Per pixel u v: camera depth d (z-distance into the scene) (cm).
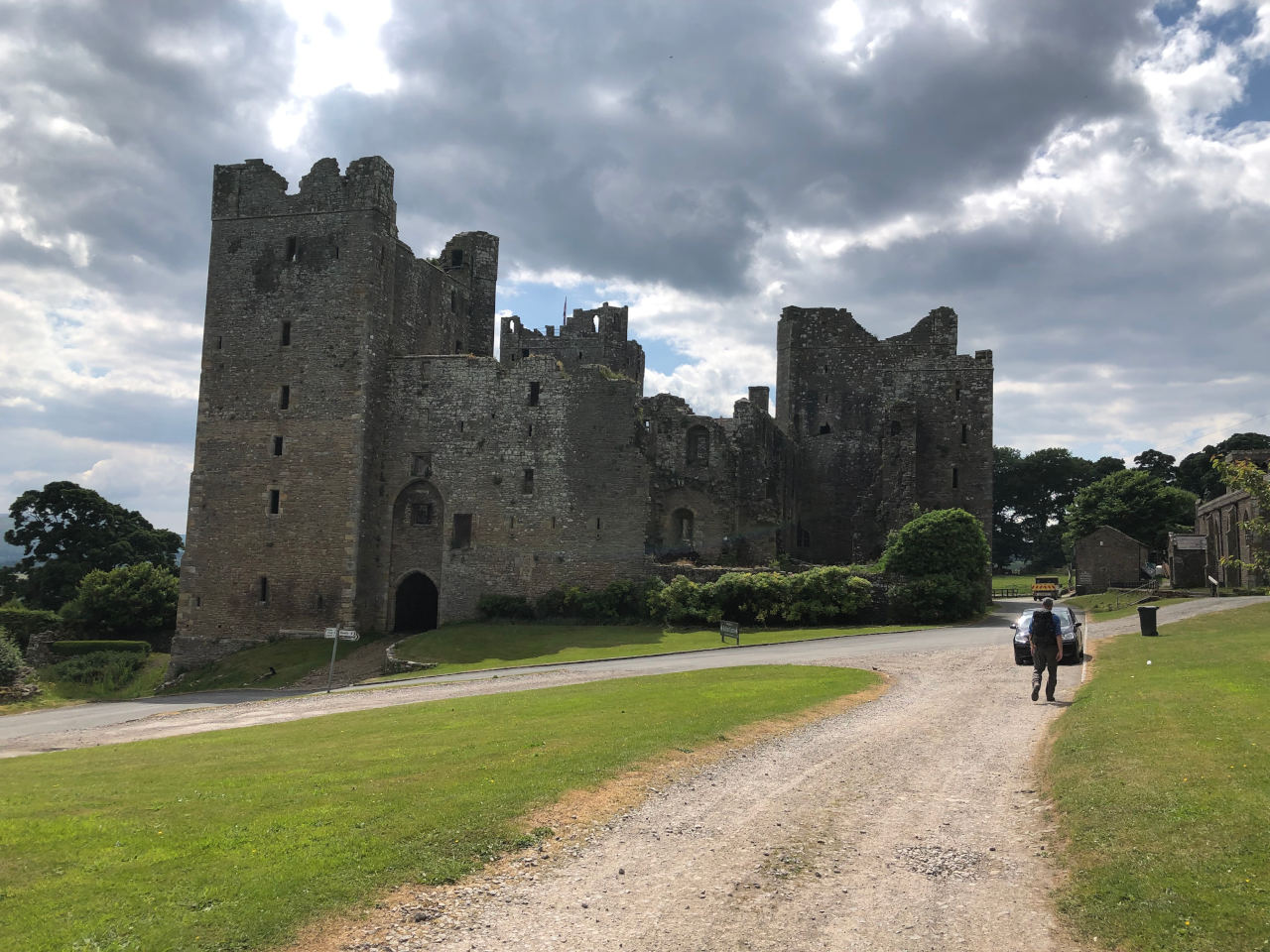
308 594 5909
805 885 1216
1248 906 995
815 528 7725
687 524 6619
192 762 2091
